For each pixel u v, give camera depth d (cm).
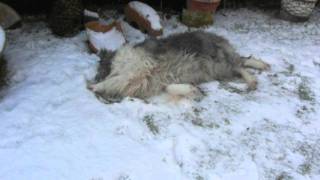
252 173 140
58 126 152
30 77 178
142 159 141
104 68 180
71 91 170
